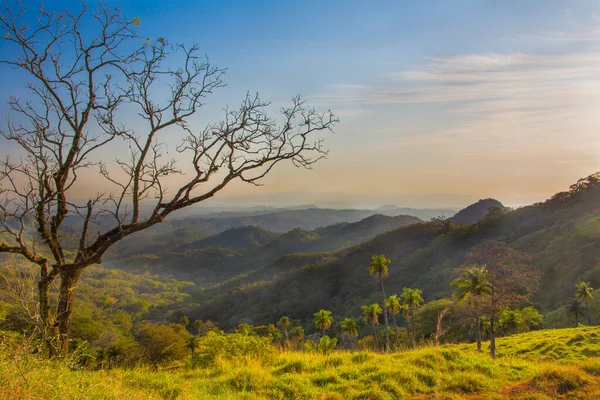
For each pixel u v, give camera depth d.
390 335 47.38
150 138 8.38
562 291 66.62
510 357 10.41
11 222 7.16
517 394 6.86
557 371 7.54
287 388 6.85
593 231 76.81
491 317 23.88
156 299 174.88
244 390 6.73
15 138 7.52
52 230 7.89
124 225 8.31
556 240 85.12
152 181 8.39
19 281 6.05
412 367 8.13
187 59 8.79
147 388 6.60
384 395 6.61
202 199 8.62
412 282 113.12
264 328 74.38
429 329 45.19
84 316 50.75
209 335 11.67
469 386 7.24
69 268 7.77
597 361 8.30
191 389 6.71
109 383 5.79
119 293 161.50
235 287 165.12
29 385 4.12
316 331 92.44
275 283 149.88
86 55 8.18
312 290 134.38
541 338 32.09
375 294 111.62
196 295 189.88
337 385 7.07
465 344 34.56
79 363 6.62
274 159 9.12
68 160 7.79
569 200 114.69
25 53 7.80
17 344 5.01
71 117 8.02
